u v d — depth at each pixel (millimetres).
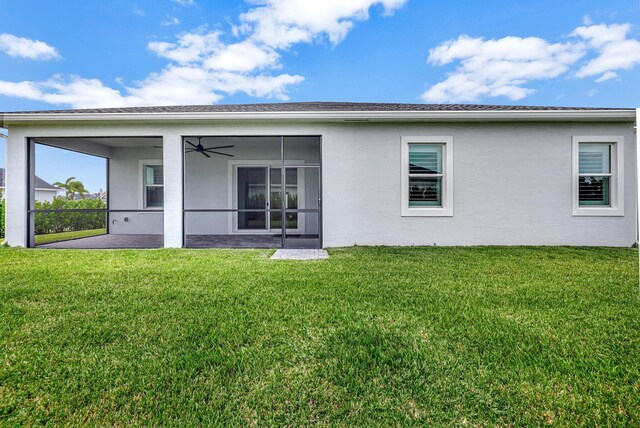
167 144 6551
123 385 1870
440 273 4281
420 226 6617
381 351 2230
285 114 6184
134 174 10062
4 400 1749
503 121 6484
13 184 6461
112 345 2314
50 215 10531
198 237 9094
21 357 2141
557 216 6535
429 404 1731
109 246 7277
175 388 1845
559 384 1879
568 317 2787
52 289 3564
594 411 1672
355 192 6598
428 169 6730
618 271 4379
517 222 6566
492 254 5586
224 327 2594
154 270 4465
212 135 6570
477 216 6590
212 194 9789
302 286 3689
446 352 2219
